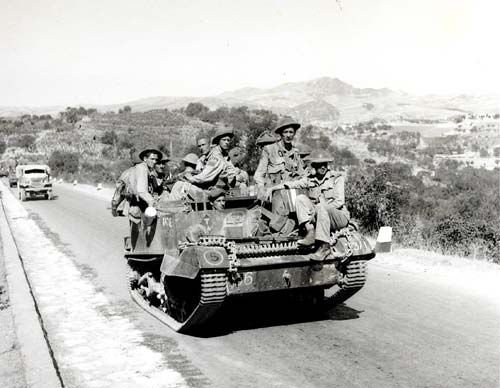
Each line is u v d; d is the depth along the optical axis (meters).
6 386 6.00
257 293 7.94
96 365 6.50
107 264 13.62
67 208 29.61
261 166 8.76
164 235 8.12
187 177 8.50
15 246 16.20
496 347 6.91
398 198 17.34
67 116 151.00
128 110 165.38
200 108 134.12
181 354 6.85
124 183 9.17
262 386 5.77
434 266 12.19
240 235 8.07
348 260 7.83
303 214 7.46
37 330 7.88
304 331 7.75
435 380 5.88
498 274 11.28
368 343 7.16
